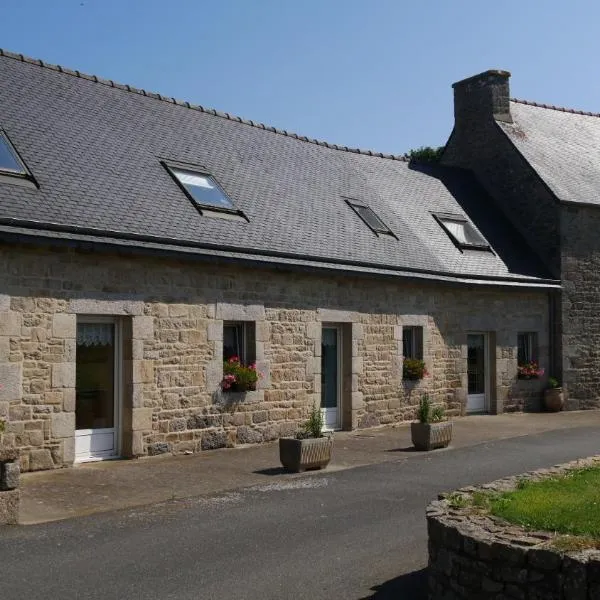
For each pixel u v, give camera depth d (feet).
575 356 59.57
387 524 23.66
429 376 50.62
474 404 55.57
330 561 19.99
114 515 24.53
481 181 66.18
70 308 32.42
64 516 24.34
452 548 16.48
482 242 57.77
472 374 55.77
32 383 31.07
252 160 49.65
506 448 39.29
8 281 30.50
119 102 45.98
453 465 34.17
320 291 43.52
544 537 15.69
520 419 53.06
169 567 19.31
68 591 17.52
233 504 26.25
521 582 15.01
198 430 37.14
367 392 46.24
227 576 18.71
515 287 55.01
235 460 35.04
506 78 66.49
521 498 18.84
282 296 41.37
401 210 55.88
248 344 40.11
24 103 39.55
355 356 45.47
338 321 44.60
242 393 39.09
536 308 58.54
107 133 41.98
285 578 18.67
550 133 68.80
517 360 57.41
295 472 32.32
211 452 37.14
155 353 35.50
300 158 54.29
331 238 45.93
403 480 30.68
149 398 35.19
